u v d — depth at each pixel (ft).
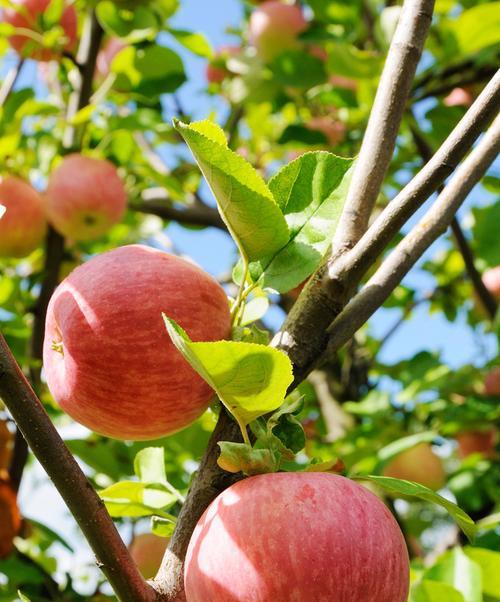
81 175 3.44
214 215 4.36
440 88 3.68
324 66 3.91
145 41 3.77
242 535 1.42
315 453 3.32
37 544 3.31
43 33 3.74
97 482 2.89
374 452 3.17
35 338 3.19
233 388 1.46
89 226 3.49
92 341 1.58
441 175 1.60
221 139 1.64
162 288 1.60
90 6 3.65
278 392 1.47
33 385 3.05
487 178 4.09
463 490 3.47
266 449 1.52
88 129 3.92
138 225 4.82
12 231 3.43
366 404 3.59
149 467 1.92
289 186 1.66
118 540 1.47
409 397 3.58
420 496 1.58
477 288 3.59
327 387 4.10
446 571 2.13
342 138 4.14
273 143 4.58
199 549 1.45
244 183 1.54
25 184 3.54
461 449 3.81
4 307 3.31
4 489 2.60
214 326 1.62
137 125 3.69
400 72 1.73
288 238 1.61
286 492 1.44
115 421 1.63
